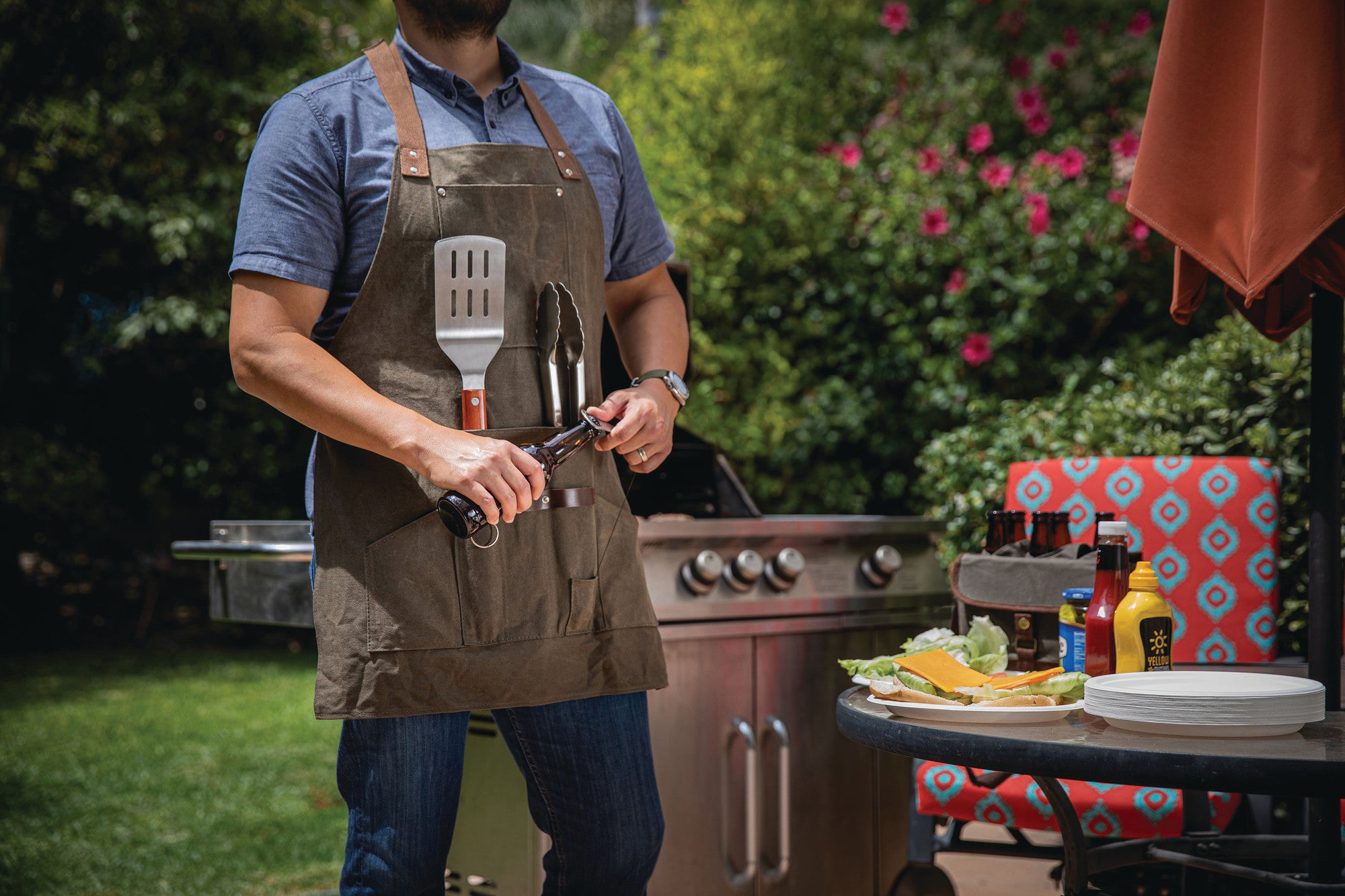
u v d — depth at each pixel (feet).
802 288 16.37
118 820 11.96
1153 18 18.88
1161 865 7.16
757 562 7.30
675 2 21.43
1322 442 4.68
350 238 4.67
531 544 4.62
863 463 16.42
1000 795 6.39
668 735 7.03
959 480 10.53
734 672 7.33
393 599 4.43
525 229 4.72
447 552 4.47
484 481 4.14
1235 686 3.80
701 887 7.11
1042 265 14.51
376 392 4.47
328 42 25.25
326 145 4.62
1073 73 18.56
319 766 14.37
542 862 5.81
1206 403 8.96
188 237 22.62
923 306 15.29
